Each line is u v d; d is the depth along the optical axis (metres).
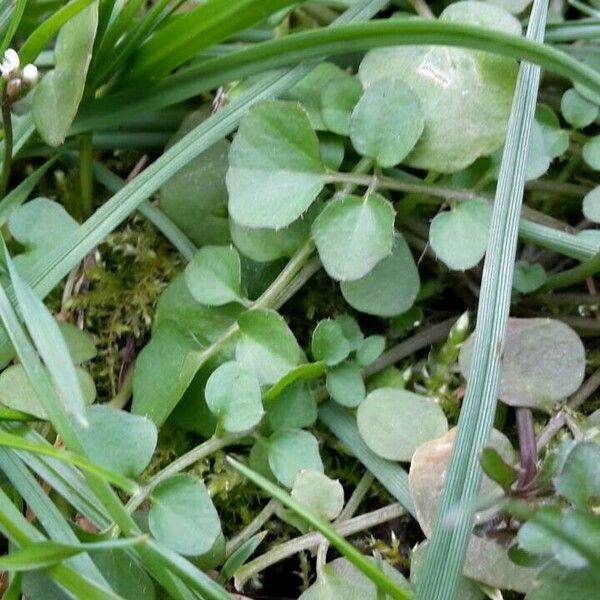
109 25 0.17
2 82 0.16
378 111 0.16
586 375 0.17
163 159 0.16
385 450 0.16
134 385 0.16
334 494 0.16
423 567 0.14
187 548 0.15
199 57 0.18
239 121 0.17
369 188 0.16
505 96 0.17
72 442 0.14
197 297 0.17
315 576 0.16
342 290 0.17
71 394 0.14
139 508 0.16
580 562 0.13
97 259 0.18
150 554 0.14
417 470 0.15
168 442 0.17
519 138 0.16
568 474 0.14
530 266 0.17
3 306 0.15
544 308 0.18
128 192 0.16
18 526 0.14
